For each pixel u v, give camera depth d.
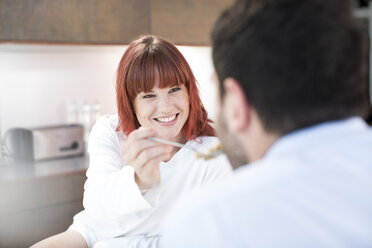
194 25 2.66
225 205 0.47
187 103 1.42
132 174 1.10
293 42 0.48
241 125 0.54
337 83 0.49
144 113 1.39
